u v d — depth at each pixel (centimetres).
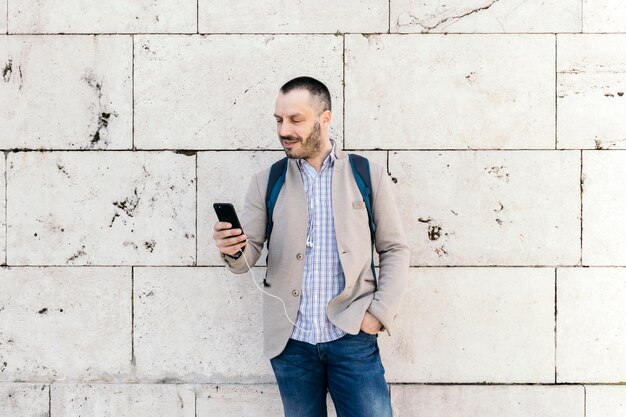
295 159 258
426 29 331
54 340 337
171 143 335
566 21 330
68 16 334
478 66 331
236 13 332
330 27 331
